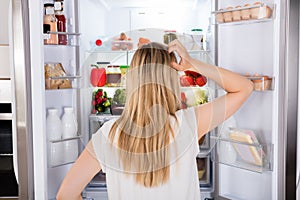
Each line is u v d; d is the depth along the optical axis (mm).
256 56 2072
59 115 2297
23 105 2014
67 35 2152
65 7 2266
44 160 2066
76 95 2180
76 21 2238
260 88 1948
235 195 2256
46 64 2109
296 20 1852
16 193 2273
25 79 2002
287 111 1908
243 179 2211
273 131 1991
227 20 2027
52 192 2291
